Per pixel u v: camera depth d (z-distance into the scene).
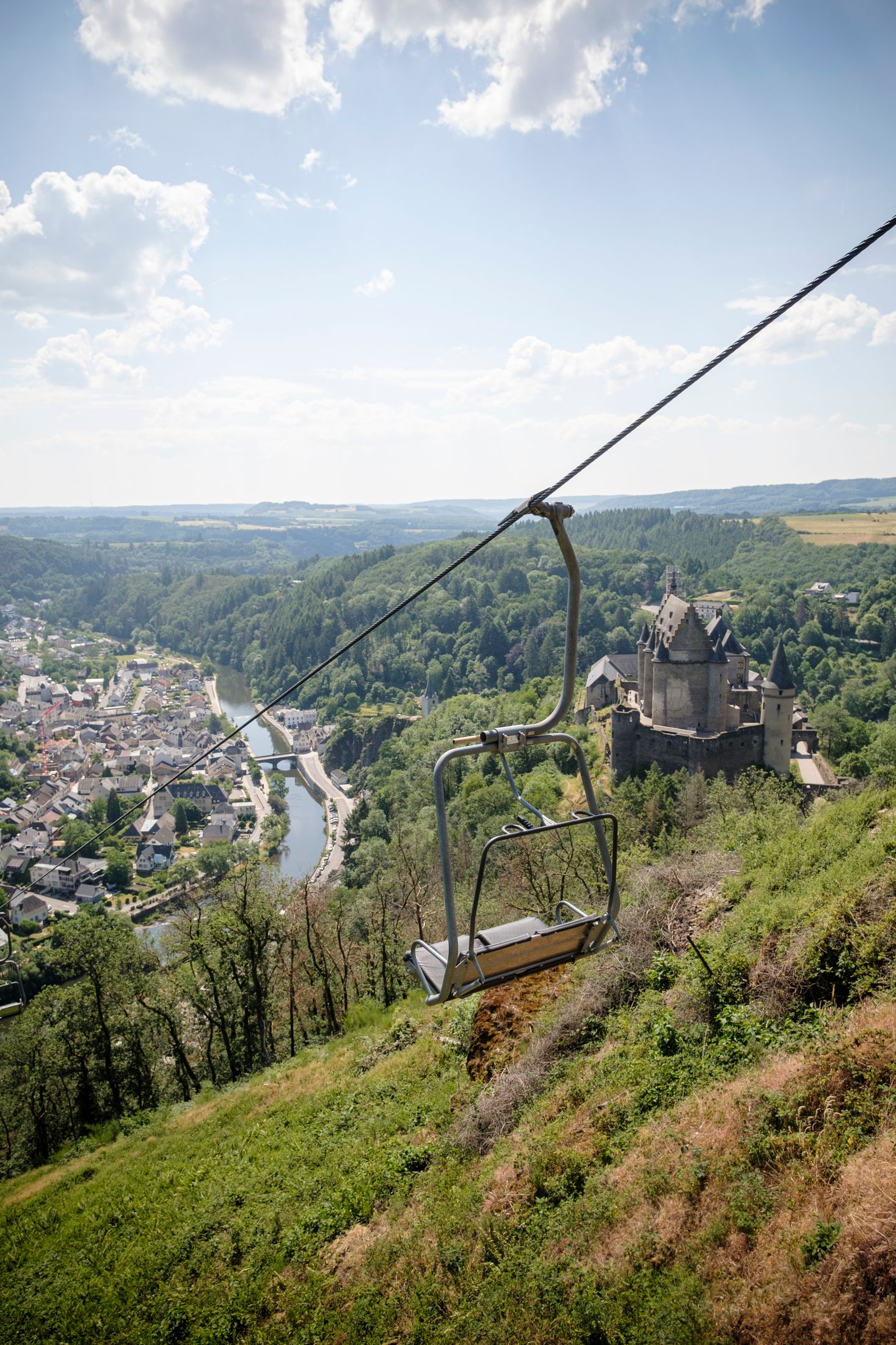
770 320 6.05
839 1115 9.63
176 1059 35.22
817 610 182.88
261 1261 14.20
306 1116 20.20
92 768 170.00
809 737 88.44
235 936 33.88
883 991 11.79
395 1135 16.95
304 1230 14.55
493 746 6.75
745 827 23.48
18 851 121.44
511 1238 11.34
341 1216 14.41
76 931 34.03
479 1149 14.61
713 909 17.52
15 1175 29.81
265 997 35.12
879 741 88.12
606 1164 11.76
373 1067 22.08
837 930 13.13
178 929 34.28
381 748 148.25
